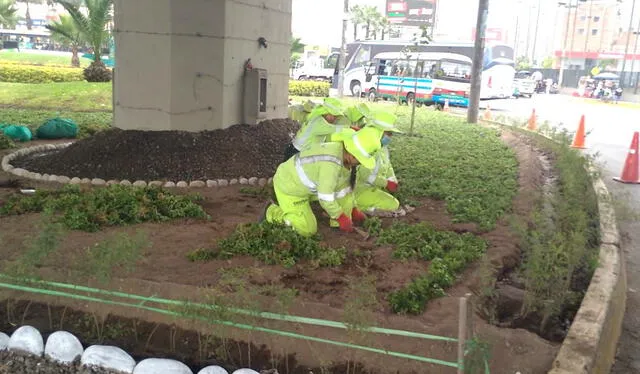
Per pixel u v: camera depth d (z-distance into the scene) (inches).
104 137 414.9
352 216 277.0
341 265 222.2
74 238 242.4
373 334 163.8
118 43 419.8
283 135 463.8
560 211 284.7
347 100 1191.6
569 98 1884.8
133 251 192.2
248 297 167.0
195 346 171.6
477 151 509.4
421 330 168.6
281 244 229.1
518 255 247.8
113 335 177.0
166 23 406.9
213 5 416.8
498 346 161.6
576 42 3142.2
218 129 433.1
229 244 233.1
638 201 396.8
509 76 1334.9
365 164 233.5
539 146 561.9
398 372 155.7
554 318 196.1
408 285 197.2
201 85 422.9
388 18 2180.1
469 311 143.6
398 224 269.1
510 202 324.5
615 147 671.8
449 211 306.2
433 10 2117.4
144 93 419.5
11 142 495.8
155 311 175.3
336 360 161.0
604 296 195.5
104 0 956.6
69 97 868.6
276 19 498.9
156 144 402.9
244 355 165.8
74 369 164.1
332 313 175.3
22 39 2915.8
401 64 1230.9
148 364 158.7
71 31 1106.7
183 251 232.7
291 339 166.4
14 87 943.7
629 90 2142.0
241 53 450.9
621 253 260.7
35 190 335.9
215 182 359.9
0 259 219.3
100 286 184.5
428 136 607.5
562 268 201.6
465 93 1214.3
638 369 178.4
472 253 233.1
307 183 242.4
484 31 769.6
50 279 194.2
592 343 161.5
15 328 183.6
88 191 318.3
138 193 298.8
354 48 1389.0
